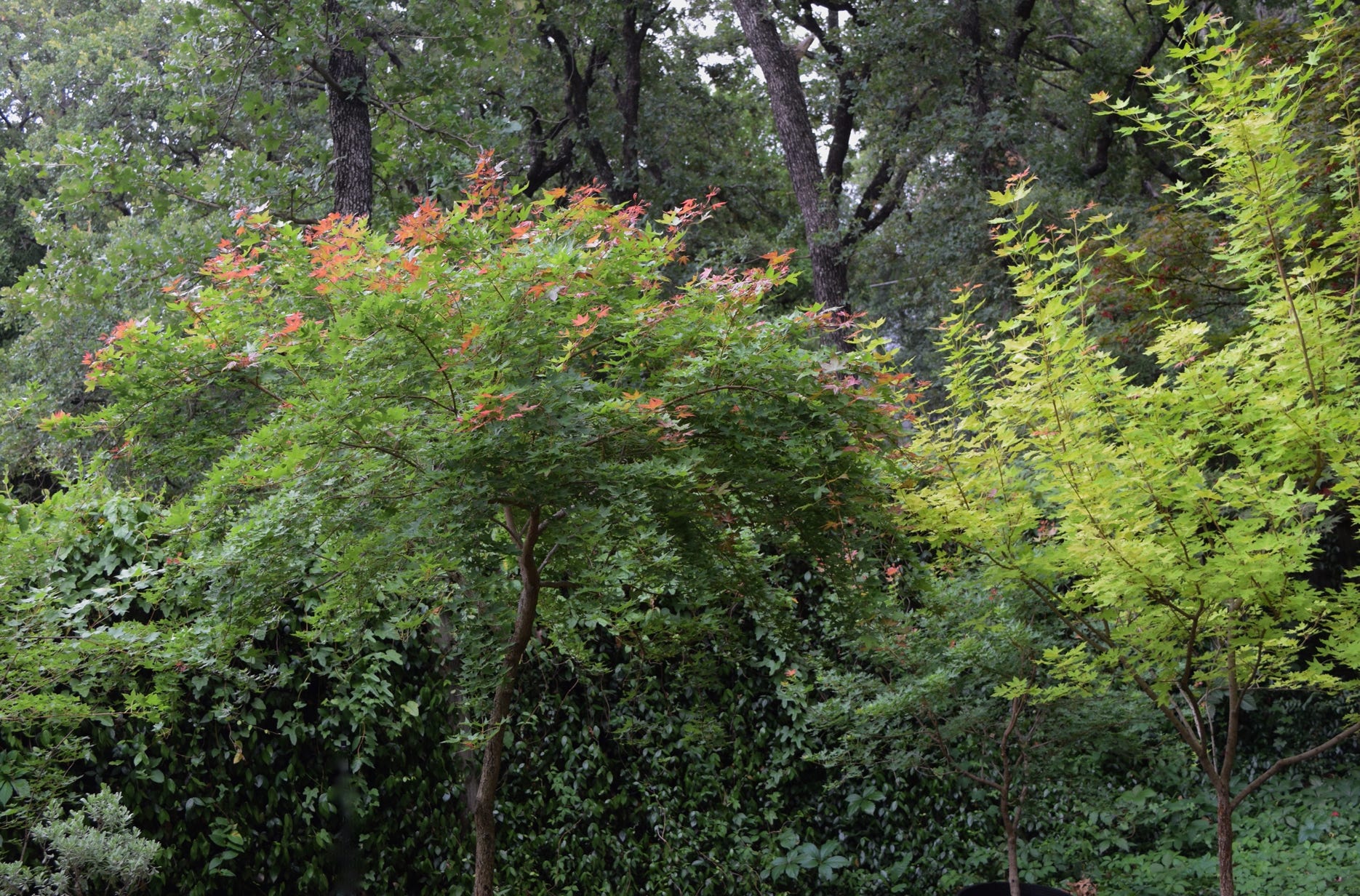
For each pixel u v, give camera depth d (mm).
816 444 4031
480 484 3492
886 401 4020
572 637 5445
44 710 3699
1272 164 4438
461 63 12406
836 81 16094
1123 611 4996
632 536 4117
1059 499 4562
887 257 16500
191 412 3822
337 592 4105
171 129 16203
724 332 3764
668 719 6168
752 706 6578
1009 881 5918
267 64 11312
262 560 3729
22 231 18625
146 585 4160
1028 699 5617
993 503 4973
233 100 11492
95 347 11898
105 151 10578
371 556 3736
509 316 3412
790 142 13477
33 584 4223
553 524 3799
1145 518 4430
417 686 5242
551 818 5645
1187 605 4609
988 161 14391
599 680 5906
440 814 5176
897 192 15430
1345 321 4715
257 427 3846
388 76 12023
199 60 11383
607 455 3713
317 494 3531
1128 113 4730
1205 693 5477
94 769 4113
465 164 11156
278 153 12984
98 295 10250
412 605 5086
